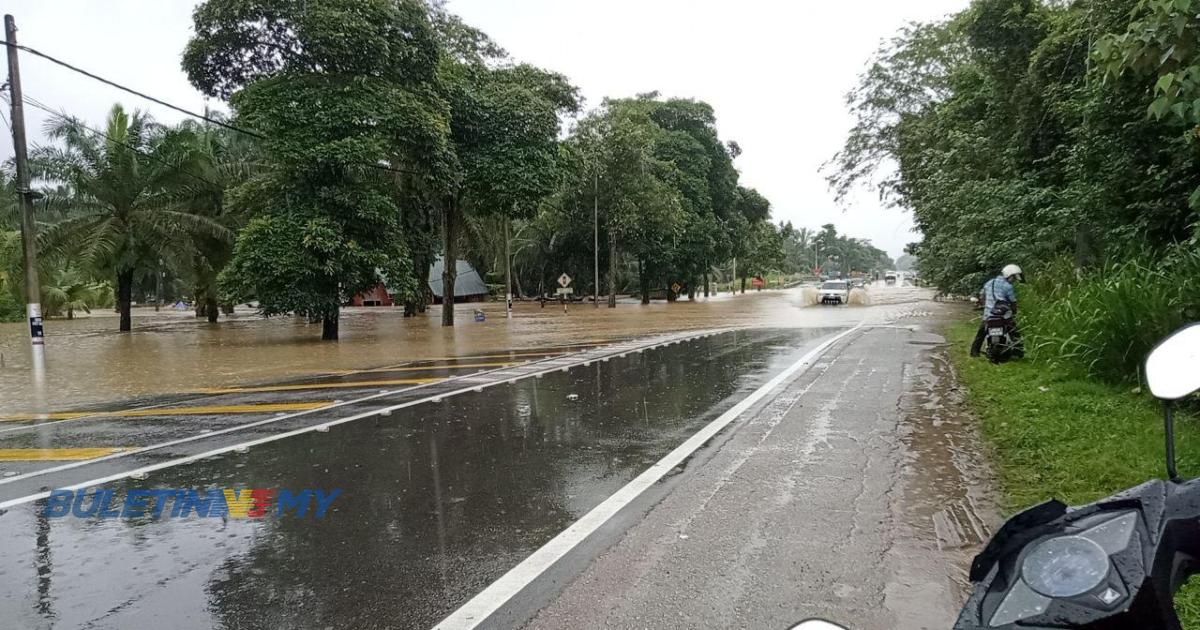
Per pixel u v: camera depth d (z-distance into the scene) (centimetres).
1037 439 599
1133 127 925
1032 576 144
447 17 2647
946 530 427
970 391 884
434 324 3017
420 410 855
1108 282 826
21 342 2381
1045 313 1071
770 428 713
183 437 738
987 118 1636
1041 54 1322
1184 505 153
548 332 2289
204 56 1933
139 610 346
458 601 349
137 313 5516
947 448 613
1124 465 504
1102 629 130
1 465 630
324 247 1934
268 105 1900
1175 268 765
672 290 5141
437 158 2169
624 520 458
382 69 2003
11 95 1503
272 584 372
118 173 2841
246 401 973
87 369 1477
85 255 2708
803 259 14750
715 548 408
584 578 372
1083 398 720
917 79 2556
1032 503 462
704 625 320
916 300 4509
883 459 584
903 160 2542
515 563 394
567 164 2789
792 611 331
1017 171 1510
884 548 402
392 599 353
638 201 4141
